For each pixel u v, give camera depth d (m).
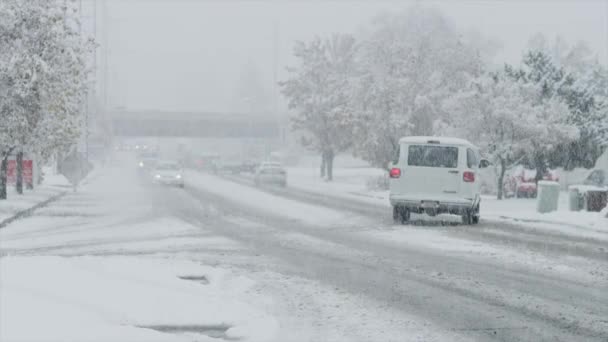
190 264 22.77
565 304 17.81
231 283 20.16
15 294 16.36
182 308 16.23
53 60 41.31
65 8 41.62
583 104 68.19
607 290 19.62
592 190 43.66
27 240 29.97
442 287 19.89
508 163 60.81
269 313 16.58
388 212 45.72
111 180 89.88
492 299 18.33
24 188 62.06
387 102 74.56
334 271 22.39
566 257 25.64
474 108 57.25
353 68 100.94
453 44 78.75
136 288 17.92
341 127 88.88
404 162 37.06
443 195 36.75
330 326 15.41
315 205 51.56
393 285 20.11
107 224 36.66
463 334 14.84
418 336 14.64
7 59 39.94
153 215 41.81
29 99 40.81
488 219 41.91
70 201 53.50
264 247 28.00
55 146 53.16
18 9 39.75
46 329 13.62
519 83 60.81
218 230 34.03
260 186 81.31
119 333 13.64
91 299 16.55
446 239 30.91
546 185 44.72
